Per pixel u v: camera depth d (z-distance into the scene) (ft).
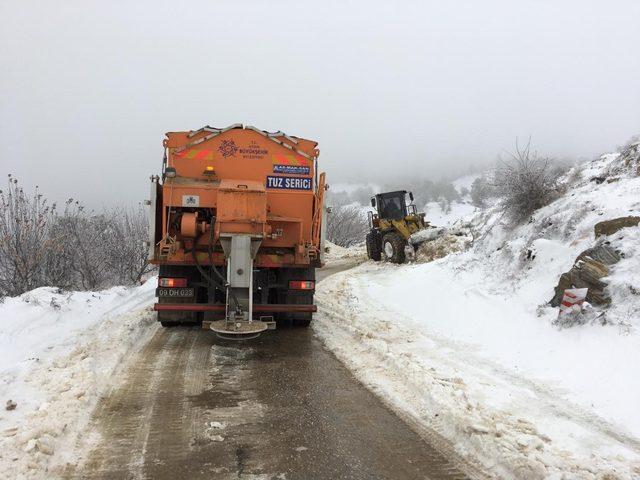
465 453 12.20
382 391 16.30
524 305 23.73
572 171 39.99
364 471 11.32
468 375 17.47
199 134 23.93
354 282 42.34
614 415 13.84
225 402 15.30
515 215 34.22
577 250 24.34
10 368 16.75
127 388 16.33
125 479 10.72
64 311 26.66
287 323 25.94
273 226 23.71
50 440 11.75
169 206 22.20
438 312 27.68
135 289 38.14
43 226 36.70
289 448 12.36
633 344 16.55
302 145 24.43
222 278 22.15
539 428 13.10
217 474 11.05
